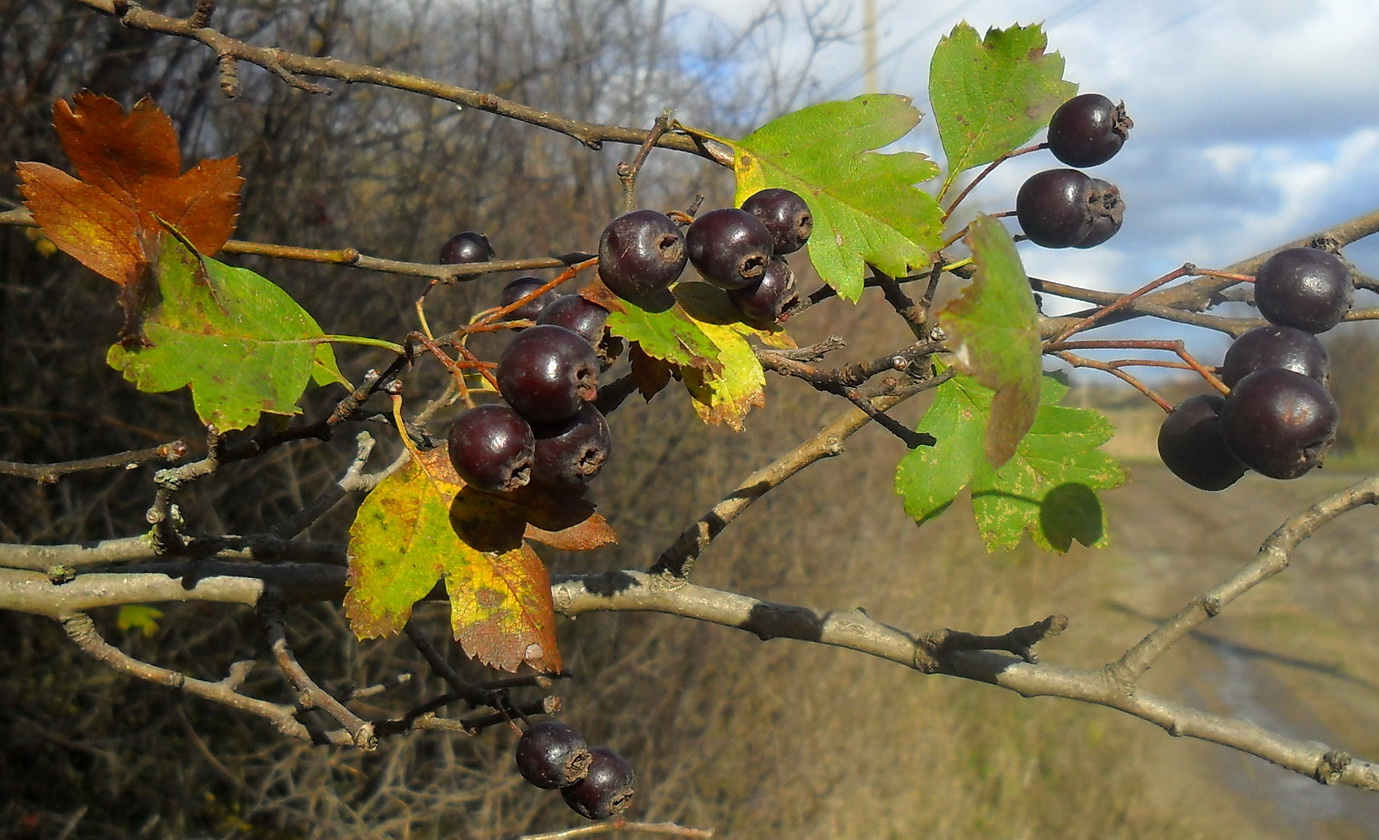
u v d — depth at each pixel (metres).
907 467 1.96
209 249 1.42
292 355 1.42
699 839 6.84
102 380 6.41
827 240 1.66
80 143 1.34
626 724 7.66
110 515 6.38
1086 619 13.63
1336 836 9.20
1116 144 1.83
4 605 2.05
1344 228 1.88
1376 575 16.61
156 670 2.06
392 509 1.45
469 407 1.33
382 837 6.15
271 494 6.70
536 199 8.80
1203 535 19.25
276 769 6.16
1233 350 1.69
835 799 8.63
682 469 8.79
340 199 7.39
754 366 1.52
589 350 1.32
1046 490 1.94
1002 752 10.25
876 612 10.48
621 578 2.06
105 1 2.17
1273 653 13.27
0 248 6.03
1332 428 1.55
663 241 1.40
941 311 1.25
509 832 6.67
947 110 1.88
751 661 8.45
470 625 1.43
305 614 6.70
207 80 6.75
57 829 5.96
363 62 7.86
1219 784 10.19
